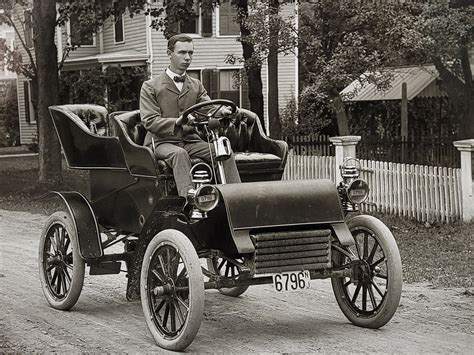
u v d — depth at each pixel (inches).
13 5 1016.2
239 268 249.4
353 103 1135.0
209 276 243.6
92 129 310.5
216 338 257.6
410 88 1059.3
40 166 852.6
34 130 1428.4
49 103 849.5
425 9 815.1
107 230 311.0
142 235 256.2
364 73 831.7
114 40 1327.5
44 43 844.0
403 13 804.0
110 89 1175.0
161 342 245.4
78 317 291.0
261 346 246.2
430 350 238.4
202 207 232.1
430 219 561.9
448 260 410.6
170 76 283.4
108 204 297.3
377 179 606.5
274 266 242.7
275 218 242.1
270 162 282.2
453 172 542.9
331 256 256.7
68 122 300.5
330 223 249.1
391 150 857.5
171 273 243.9
